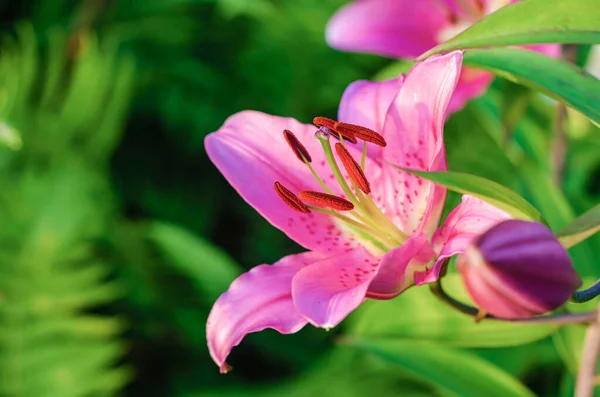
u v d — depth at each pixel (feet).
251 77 6.17
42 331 4.79
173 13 6.27
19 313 4.72
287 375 6.03
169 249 5.36
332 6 5.98
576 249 3.49
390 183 3.09
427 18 3.66
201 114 6.09
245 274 2.94
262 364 6.11
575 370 3.21
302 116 6.17
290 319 2.87
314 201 2.98
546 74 2.87
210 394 5.41
